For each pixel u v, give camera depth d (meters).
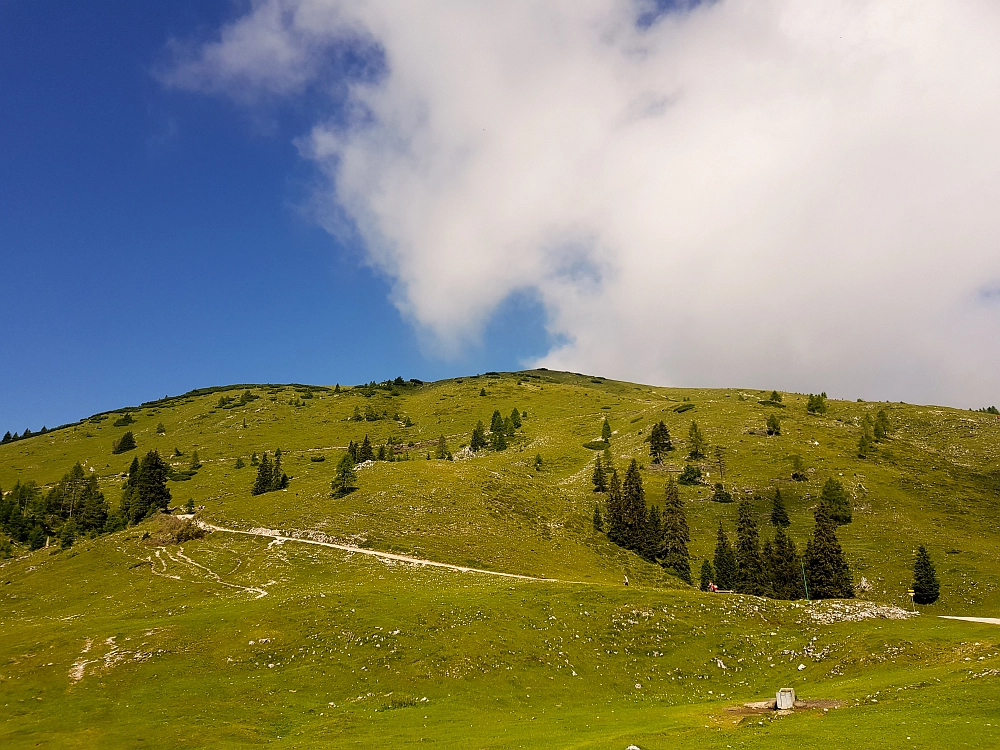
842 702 38.00
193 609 77.81
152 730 43.16
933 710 31.89
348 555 102.06
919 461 177.25
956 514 141.38
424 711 46.22
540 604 68.88
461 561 101.62
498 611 65.62
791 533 138.38
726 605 68.19
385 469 156.62
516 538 118.50
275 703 48.72
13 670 55.47
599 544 125.81
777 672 53.44
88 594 94.62
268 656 57.50
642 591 73.31
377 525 116.56
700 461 184.88
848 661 50.38
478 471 157.75
